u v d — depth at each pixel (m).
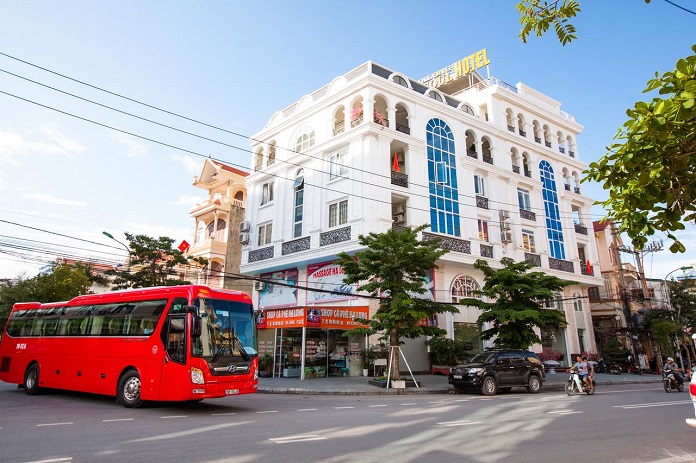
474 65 33.34
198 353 10.35
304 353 20.53
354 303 22.92
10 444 6.81
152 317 11.44
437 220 24.98
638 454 6.42
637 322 34.19
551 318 19.81
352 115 24.88
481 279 26.59
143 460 5.86
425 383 19.08
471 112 29.89
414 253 17.28
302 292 25.58
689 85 3.93
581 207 35.38
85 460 5.87
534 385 17.47
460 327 25.06
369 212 22.27
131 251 23.16
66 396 13.85
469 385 16.23
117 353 11.81
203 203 35.62
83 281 30.41
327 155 25.70
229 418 9.62
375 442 7.07
